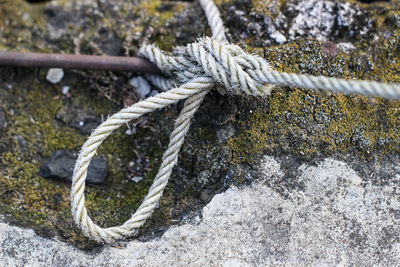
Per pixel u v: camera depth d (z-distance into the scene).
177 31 0.93
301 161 0.85
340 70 0.87
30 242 0.83
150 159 0.89
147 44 0.92
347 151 0.85
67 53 0.94
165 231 0.84
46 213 0.86
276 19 0.90
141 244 0.83
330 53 0.88
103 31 0.94
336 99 0.86
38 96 0.92
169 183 0.88
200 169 0.87
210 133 0.87
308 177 0.85
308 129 0.86
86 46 0.94
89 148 0.82
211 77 0.84
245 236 0.83
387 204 0.84
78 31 0.95
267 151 0.85
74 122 0.91
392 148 0.86
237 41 0.90
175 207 0.86
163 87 0.89
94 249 0.83
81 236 0.85
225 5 0.92
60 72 0.93
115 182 0.89
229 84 0.83
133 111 0.83
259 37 0.90
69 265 0.82
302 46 0.88
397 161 0.86
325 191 0.84
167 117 0.90
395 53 0.89
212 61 0.83
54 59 0.90
